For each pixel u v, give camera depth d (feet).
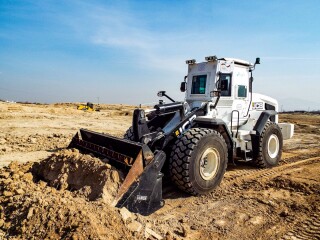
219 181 17.16
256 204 15.16
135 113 15.94
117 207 11.85
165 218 13.29
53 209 9.86
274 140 23.89
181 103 18.35
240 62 21.29
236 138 20.92
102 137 16.28
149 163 13.14
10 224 9.77
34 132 38.42
